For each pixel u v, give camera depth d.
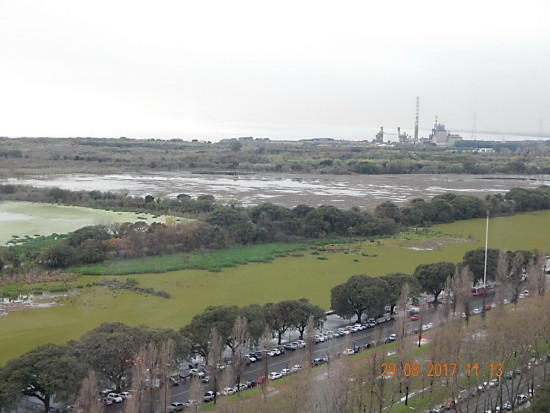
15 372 143.50
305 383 142.62
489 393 155.00
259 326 186.88
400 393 160.62
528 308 186.75
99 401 138.75
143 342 162.12
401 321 190.00
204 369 176.50
